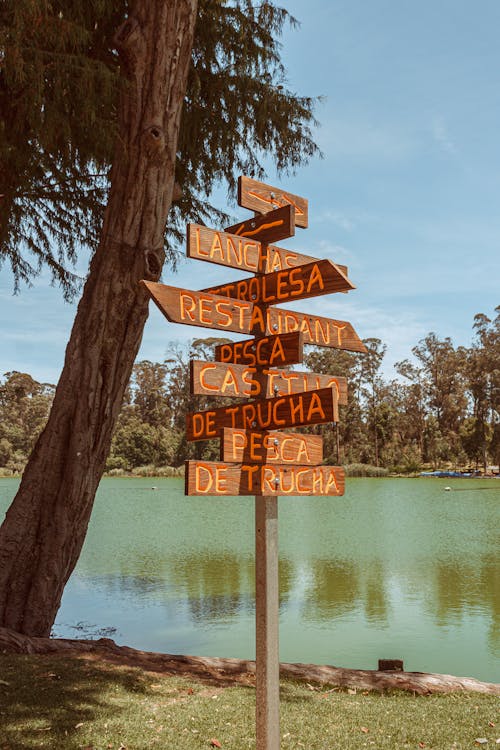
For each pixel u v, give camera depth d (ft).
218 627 30.19
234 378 9.78
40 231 29.50
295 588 40.22
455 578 43.68
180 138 28.50
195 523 85.15
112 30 25.08
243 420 9.75
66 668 17.07
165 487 187.62
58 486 21.43
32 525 21.17
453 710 15.79
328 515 97.91
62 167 26.84
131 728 12.98
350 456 253.24
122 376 22.44
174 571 46.78
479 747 13.12
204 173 30.68
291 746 12.82
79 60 20.68
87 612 33.37
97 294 22.02
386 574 45.34
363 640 27.91
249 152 30.35
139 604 35.32
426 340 272.31
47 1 18.74
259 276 10.46
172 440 270.26
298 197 11.50
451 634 28.81
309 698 16.56
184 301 9.46
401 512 103.14
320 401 9.22
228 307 9.95
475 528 78.38
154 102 21.86
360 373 256.52
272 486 9.55
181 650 26.50
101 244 22.39
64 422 21.67
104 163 26.91
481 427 231.91
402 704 16.39
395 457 254.68
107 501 130.72
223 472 9.09
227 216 31.86
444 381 267.59
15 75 19.80
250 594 37.96
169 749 12.00
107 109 24.63
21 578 20.89
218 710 14.53
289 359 9.59
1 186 25.49
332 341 11.14
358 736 13.53
